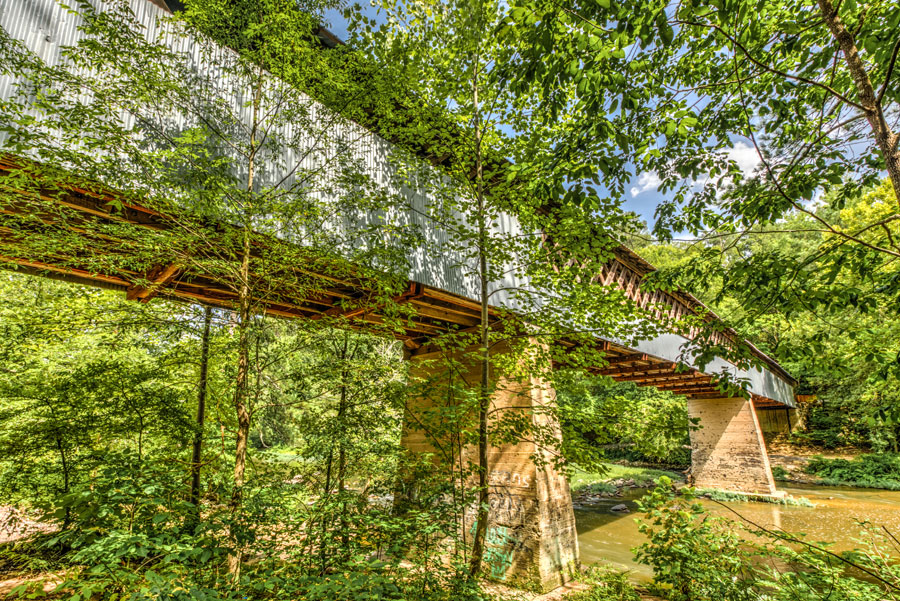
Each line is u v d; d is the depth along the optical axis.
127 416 6.25
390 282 5.66
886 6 3.78
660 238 5.65
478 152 6.27
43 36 4.44
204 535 3.46
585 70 3.48
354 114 5.64
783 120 5.03
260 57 4.89
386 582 3.29
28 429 6.01
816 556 4.55
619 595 7.01
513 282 9.32
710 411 23.31
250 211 4.37
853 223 16.81
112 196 4.37
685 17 4.11
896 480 21.56
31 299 7.54
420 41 5.76
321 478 5.93
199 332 5.31
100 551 2.73
